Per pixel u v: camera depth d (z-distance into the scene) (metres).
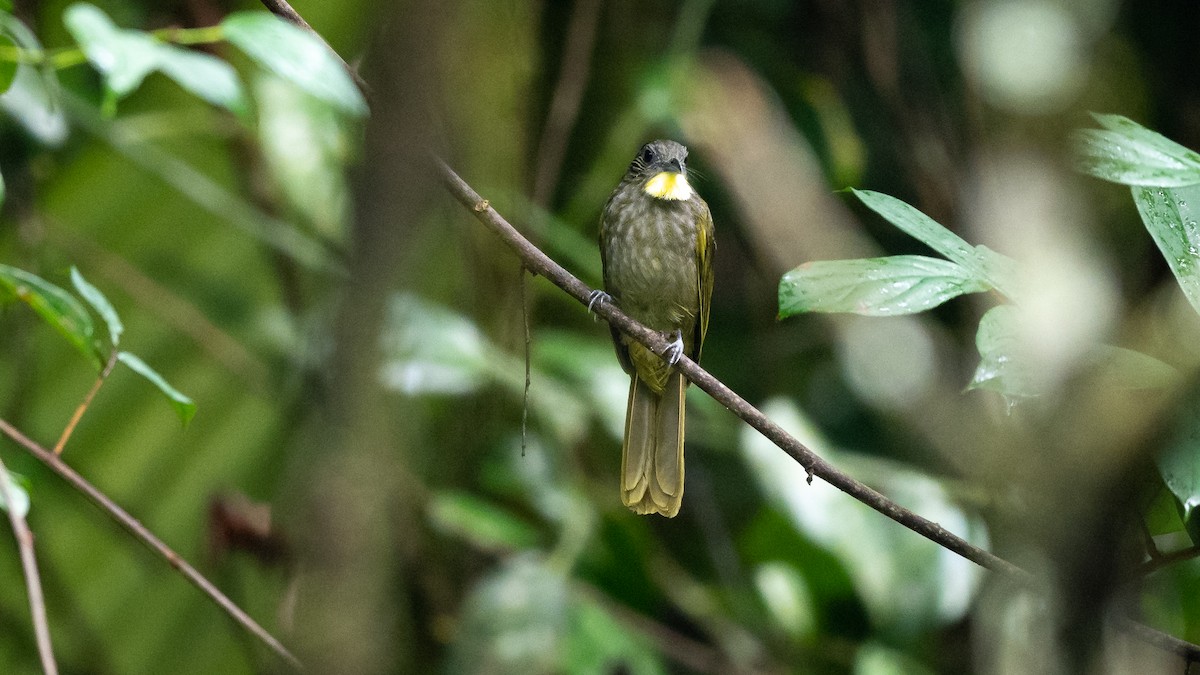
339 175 9.95
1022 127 3.04
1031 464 2.51
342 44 9.57
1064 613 2.43
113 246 9.97
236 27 5.15
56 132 8.90
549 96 11.68
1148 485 2.54
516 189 10.45
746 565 10.72
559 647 9.19
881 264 4.52
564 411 10.41
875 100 12.61
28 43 6.27
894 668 9.58
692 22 11.62
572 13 11.70
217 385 9.89
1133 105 10.40
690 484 12.09
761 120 10.70
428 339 9.49
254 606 9.62
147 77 9.85
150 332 9.91
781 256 5.41
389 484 1.77
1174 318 3.75
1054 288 2.70
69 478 6.45
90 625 9.51
